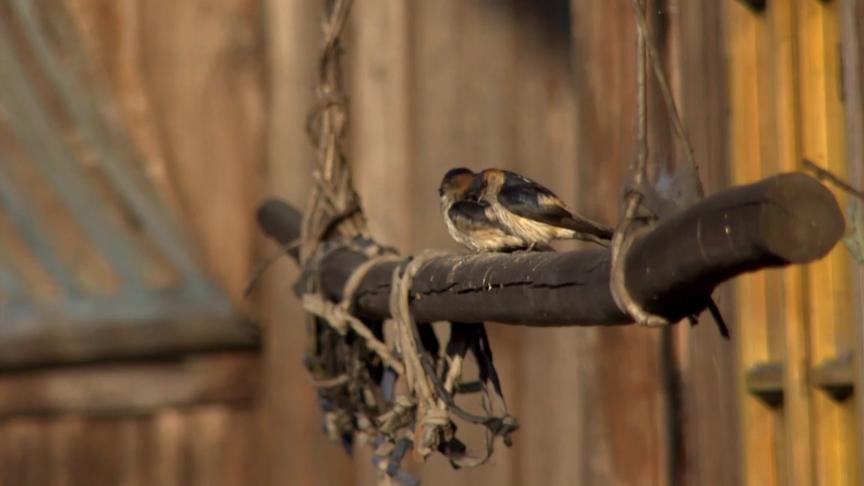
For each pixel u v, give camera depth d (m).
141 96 15.70
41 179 15.98
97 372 15.75
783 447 9.32
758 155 9.44
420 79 14.30
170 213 15.55
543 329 13.73
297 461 14.45
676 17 9.91
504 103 14.22
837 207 4.05
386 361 7.52
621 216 4.74
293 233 9.65
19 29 15.77
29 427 16.20
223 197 15.30
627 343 10.93
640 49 4.87
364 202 14.15
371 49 14.33
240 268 15.13
